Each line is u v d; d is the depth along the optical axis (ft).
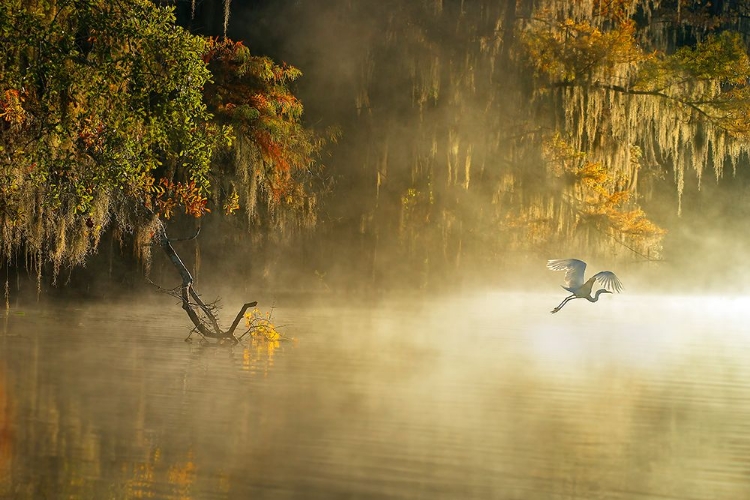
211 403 51.55
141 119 65.31
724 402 56.03
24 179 73.72
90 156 69.00
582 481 39.11
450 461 41.29
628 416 51.44
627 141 134.92
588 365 69.92
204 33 120.47
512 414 50.90
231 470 39.09
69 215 84.89
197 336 80.53
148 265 102.01
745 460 42.98
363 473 39.19
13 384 55.16
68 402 50.72
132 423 46.39
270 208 116.37
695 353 79.05
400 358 70.95
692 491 38.27
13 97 63.67
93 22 63.57
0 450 41.04
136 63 64.69
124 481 37.27
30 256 107.34
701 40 167.02
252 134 107.24
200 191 74.79
